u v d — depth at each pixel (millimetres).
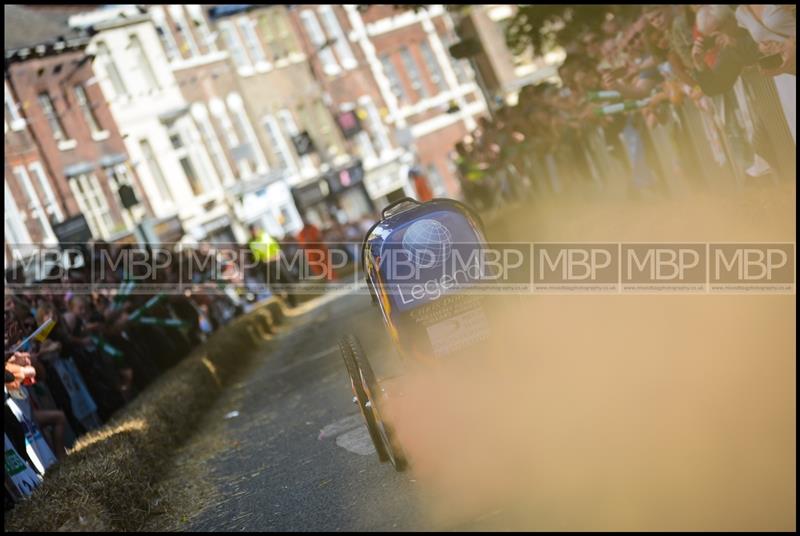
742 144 12875
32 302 16141
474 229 8508
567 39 29984
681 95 14688
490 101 36875
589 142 21406
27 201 38844
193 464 12133
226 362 20156
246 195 56656
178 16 56281
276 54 62781
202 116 55750
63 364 15312
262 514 8812
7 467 10992
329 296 36594
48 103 43406
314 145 62438
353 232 51062
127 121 50781
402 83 71125
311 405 13641
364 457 9500
